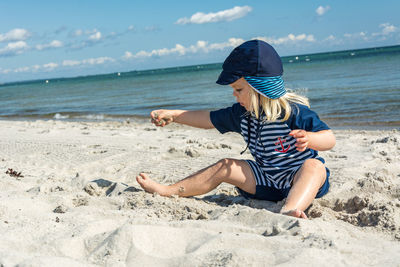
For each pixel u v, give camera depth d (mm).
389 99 11633
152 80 47906
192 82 33438
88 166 5125
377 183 3135
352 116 9695
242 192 3031
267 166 2834
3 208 2713
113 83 48781
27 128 10227
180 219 2568
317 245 1804
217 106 14297
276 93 2549
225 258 1705
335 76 23734
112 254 1881
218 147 6016
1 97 34812
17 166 5227
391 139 5953
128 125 10625
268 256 1691
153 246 1943
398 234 2156
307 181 2562
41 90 45375
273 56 2549
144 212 2646
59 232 2201
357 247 1812
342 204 2828
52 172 4809
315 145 2479
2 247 1962
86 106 17750
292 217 2188
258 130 2768
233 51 2586
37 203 2945
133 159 5352
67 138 7867
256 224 2246
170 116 3186
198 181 3020
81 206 2844
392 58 44906
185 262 1755
